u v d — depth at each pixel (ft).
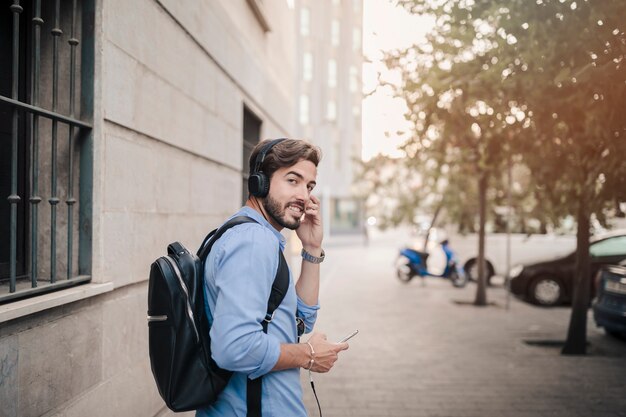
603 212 21.12
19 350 7.58
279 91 31.37
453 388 17.03
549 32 12.85
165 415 13.32
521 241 42.96
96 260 9.97
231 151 19.93
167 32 13.35
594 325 29.14
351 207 139.44
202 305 5.38
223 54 18.56
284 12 33.01
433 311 31.99
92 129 9.91
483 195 34.17
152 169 12.55
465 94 17.94
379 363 20.10
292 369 5.63
